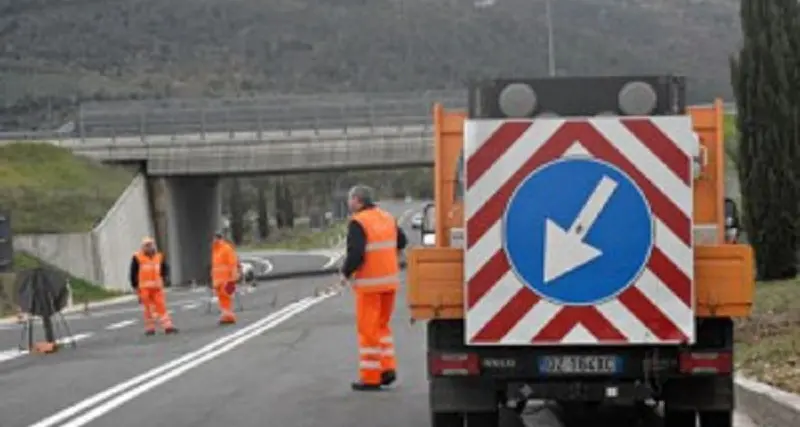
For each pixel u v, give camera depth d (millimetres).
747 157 48438
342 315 54250
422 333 43562
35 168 119188
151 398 27203
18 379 32812
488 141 17000
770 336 30438
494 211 17000
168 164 121875
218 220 145375
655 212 16828
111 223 109750
